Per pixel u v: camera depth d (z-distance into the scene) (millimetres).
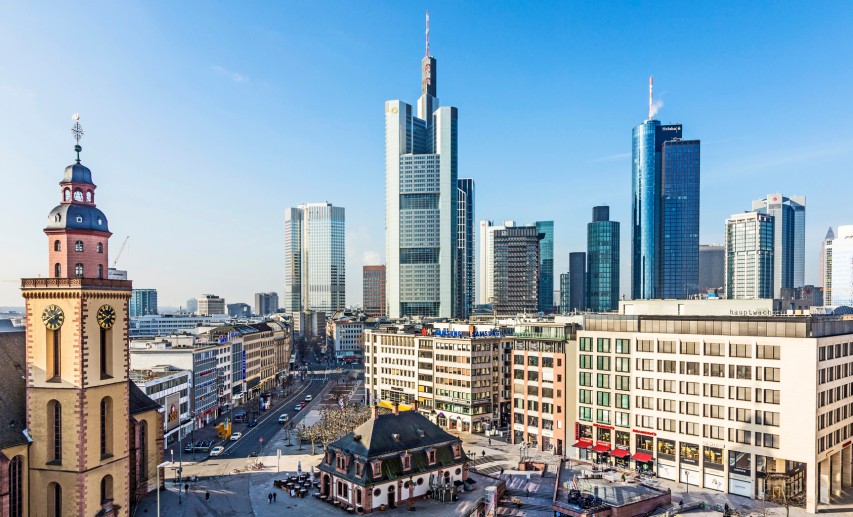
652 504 103438
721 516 99500
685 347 120250
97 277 89625
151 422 112438
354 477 104500
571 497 103938
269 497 108562
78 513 83438
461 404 174125
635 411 127875
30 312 85188
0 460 79938
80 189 89938
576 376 141500
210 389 190125
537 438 150375
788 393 105875
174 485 117250
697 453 118188
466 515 101250
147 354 175625
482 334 180875
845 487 115938
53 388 84312
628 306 166750
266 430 172125
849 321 119438
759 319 112375
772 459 107938
